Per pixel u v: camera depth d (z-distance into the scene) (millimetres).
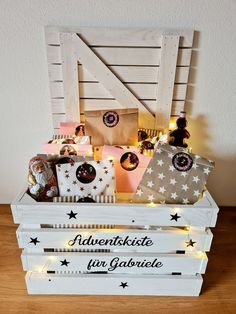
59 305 972
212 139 1289
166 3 1009
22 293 1014
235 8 1014
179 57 1091
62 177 883
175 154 902
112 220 855
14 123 1258
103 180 900
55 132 1262
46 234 875
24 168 1384
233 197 1471
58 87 1160
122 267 949
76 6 1017
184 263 927
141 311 956
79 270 958
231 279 1086
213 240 1283
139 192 899
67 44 1064
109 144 1130
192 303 989
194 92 1181
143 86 1151
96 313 946
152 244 900
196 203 848
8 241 1251
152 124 1215
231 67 1124
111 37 1057
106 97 1180
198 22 1041
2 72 1137
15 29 1054
